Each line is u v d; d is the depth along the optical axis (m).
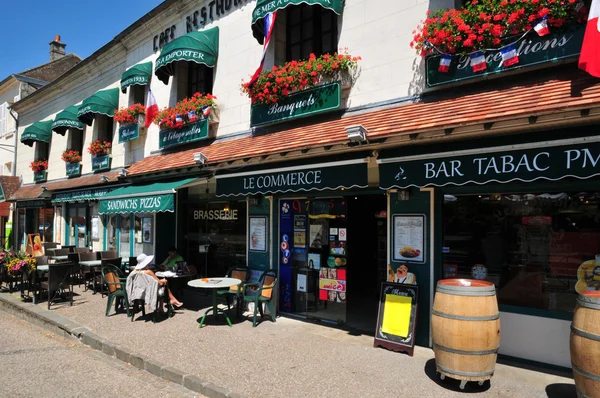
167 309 7.86
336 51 7.29
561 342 4.79
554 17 4.50
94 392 4.59
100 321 7.34
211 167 7.91
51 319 7.46
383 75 6.39
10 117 21.25
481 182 4.45
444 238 5.71
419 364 5.07
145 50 11.77
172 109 10.02
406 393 4.27
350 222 7.04
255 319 6.89
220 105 9.31
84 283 11.14
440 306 4.48
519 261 5.19
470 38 5.11
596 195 4.70
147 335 6.44
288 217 7.71
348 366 5.04
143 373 5.20
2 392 4.56
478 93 5.23
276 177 6.61
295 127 7.38
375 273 7.67
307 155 6.36
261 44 8.45
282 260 7.75
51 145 17.33
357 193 6.63
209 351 5.64
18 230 20.16
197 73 10.41
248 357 5.39
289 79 7.24
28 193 17.45
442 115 4.96
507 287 5.24
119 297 8.24
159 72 10.44
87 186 13.23
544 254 5.02
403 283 5.73
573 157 3.89
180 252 10.45
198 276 9.96
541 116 4.05
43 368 5.36
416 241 5.80
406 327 5.54
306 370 4.92
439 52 5.53
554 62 4.59
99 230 13.62
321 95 6.95
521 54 4.83
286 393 4.30
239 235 8.79
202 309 8.27
